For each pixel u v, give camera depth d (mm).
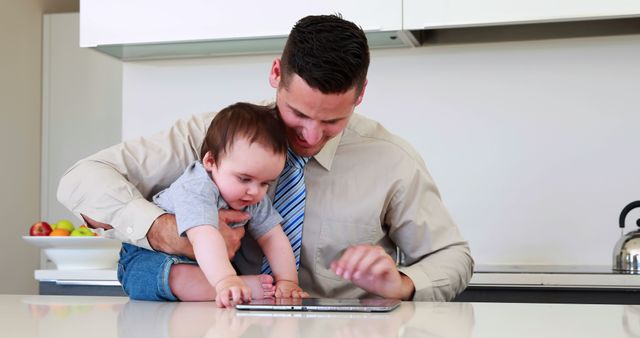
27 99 3996
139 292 1309
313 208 1590
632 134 2555
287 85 1346
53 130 4070
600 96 2572
